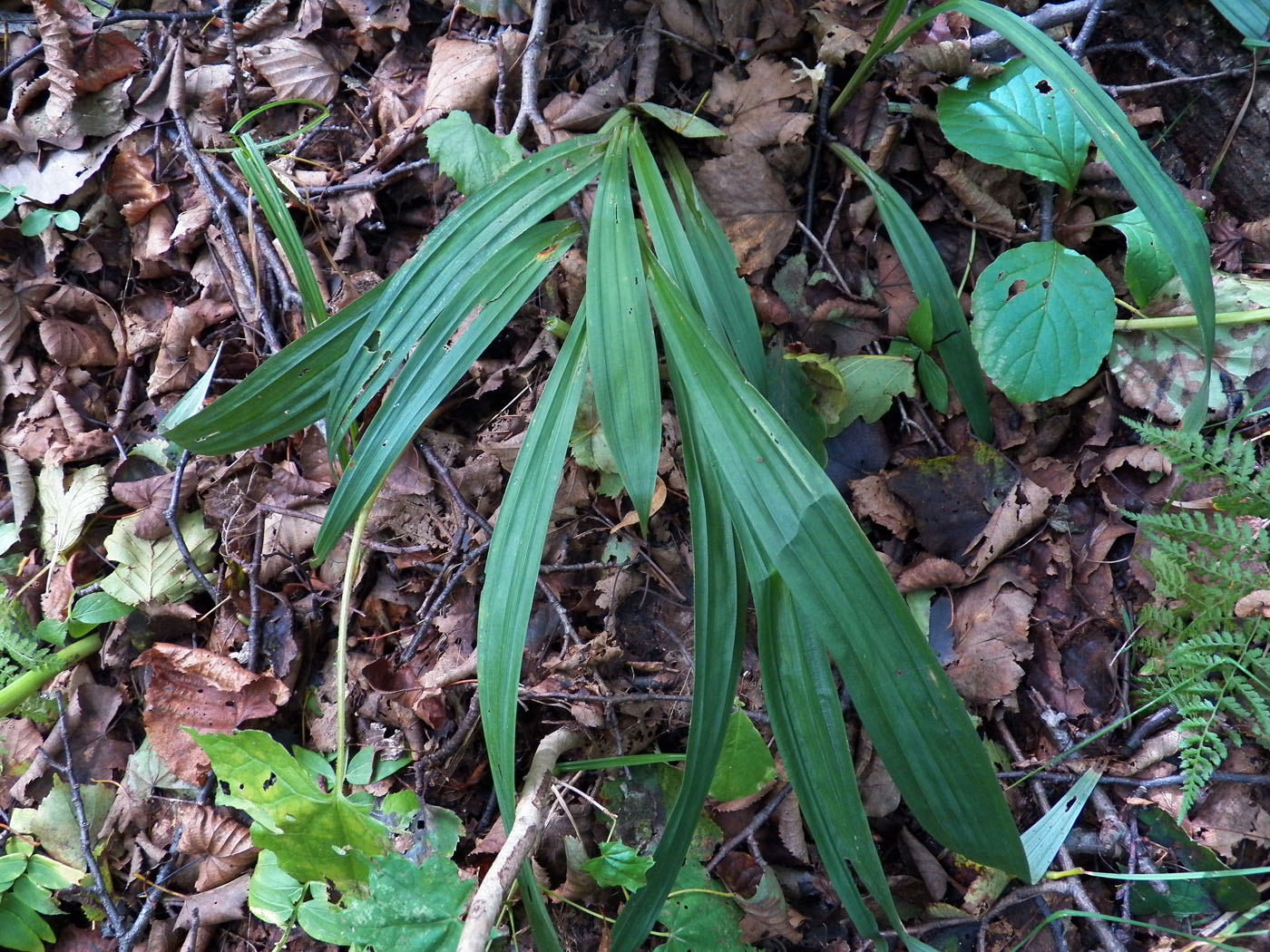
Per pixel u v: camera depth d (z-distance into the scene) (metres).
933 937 0.51
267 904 0.51
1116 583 0.54
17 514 0.61
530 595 0.43
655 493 0.55
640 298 0.46
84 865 0.55
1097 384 0.55
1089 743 0.52
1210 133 0.56
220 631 0.57
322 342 0.49
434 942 0.43
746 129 0.57
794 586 0.40
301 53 0.63
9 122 0.63
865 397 0.55
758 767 0.50
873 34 0.57
